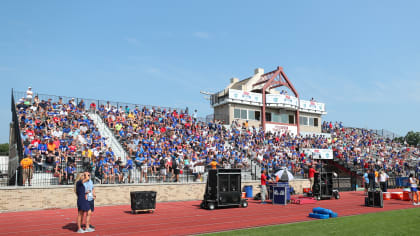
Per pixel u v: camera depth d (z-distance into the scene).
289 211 16.27
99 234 10.38
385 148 49.91
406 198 21.61
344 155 39.81
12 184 20.02
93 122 27.22
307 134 48.22
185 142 30.02
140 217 14.21
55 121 24.78
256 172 28.84
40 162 19.55
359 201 21.19
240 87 47.09
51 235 10.29
